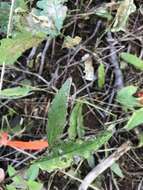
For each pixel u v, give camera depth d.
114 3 0.43
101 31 0.43
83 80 0.42
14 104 0.41
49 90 0.42
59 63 0.43
